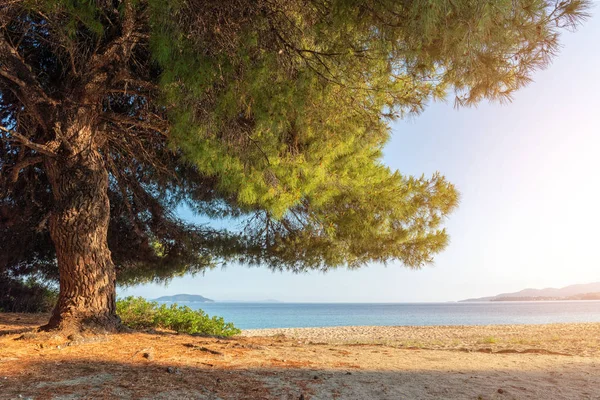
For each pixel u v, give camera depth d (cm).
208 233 1055
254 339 927
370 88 627
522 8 354
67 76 700
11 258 1037
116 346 569
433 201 885
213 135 586
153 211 1004
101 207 686
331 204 870
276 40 506
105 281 671
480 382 459
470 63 419
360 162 827
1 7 509
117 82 711
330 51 523
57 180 662
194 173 945
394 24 426
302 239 969
